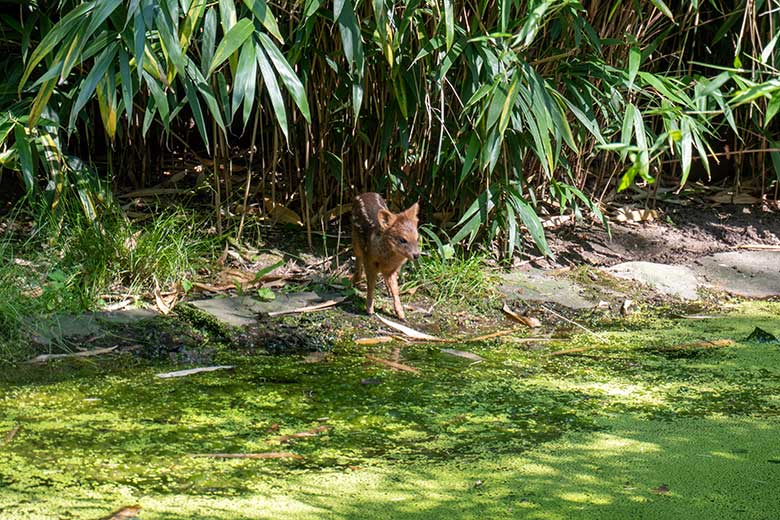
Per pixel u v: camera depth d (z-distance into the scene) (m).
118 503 3.88
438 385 5.47
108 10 4.91
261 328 6.25
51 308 6.11
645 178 2.54
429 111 6.96
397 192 7.75
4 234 7.17
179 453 4.40
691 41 9.09
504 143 7.18
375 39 6.05
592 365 5.91
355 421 4.88
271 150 8.28
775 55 8.07
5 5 7.41
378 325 6.52
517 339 6.42
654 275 7.64
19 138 6.38
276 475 4.20
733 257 8.06
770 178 9.40
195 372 5.57
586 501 4.01
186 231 7.21
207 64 5.30
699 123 5.96
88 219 6.77
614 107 7.26
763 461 4.45
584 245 8.11
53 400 5.04
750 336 6.50
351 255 7.54
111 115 5.38
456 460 4.41
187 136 8.91
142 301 6.49
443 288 7.07
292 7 6.50
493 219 7.44
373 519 3.80
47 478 4.09
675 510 3.94
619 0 6.86
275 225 7.86
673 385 5.55
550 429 4.82
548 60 6.72
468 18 7.22
